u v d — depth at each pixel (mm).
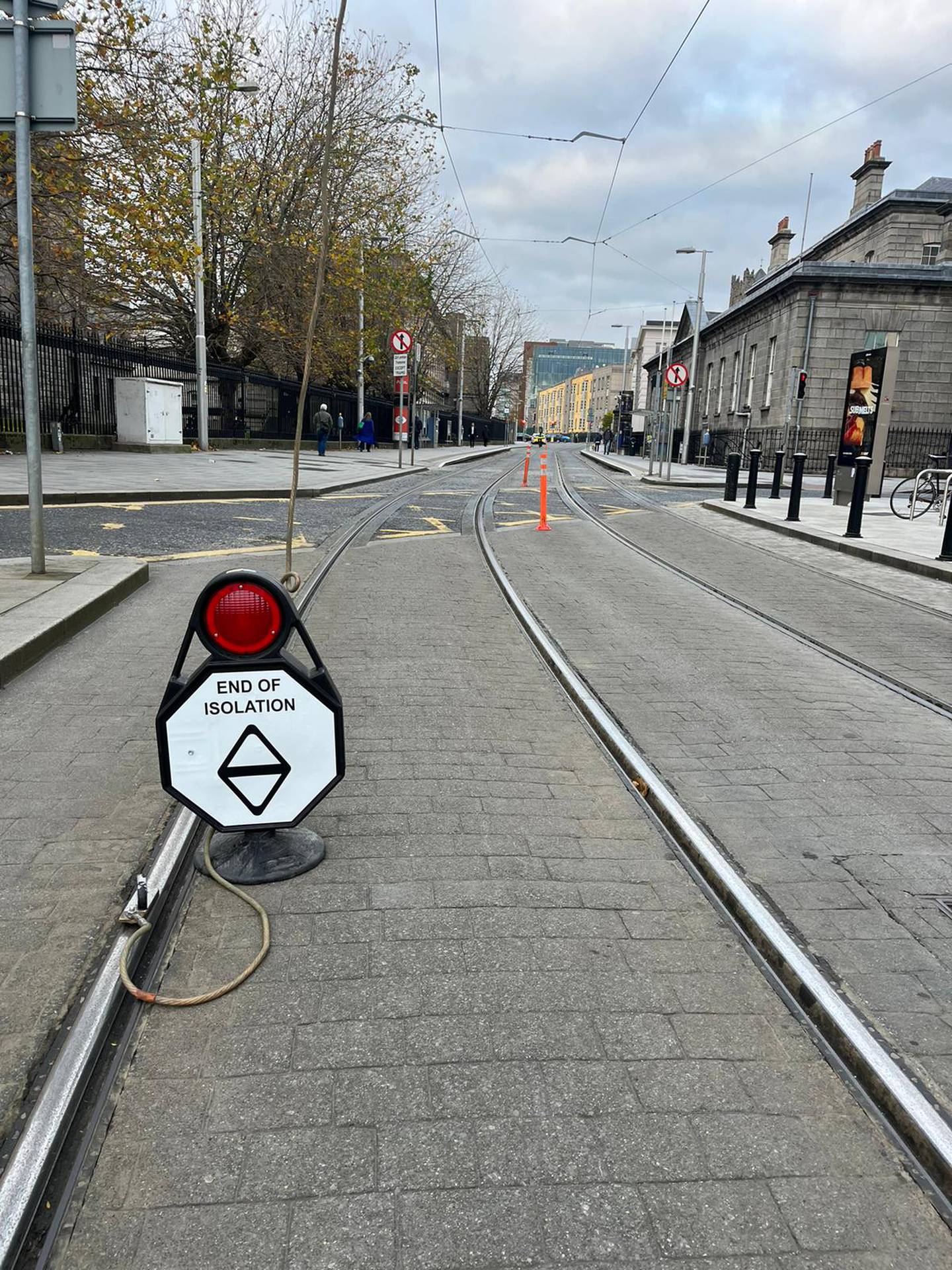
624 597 8547
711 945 2857
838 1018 2445
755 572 10461
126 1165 1952
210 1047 2316
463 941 2811
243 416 30219
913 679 6086
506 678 5711
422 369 48500
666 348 57656
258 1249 1760
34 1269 1717
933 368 33344
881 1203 1927
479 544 11477
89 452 21562
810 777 4258
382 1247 1771
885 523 15258
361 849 3379
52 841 3318
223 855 3234
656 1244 1802
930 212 39031
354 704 5055
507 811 3762
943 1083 2258
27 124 6359
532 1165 1978
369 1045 2334
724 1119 2137
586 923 2943
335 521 12609
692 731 4852
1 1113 2049
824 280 32906
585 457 52125
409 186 29672
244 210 28375
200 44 24172
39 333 19922
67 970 2570
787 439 34062
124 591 7215
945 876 3324
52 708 4715
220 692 3031
